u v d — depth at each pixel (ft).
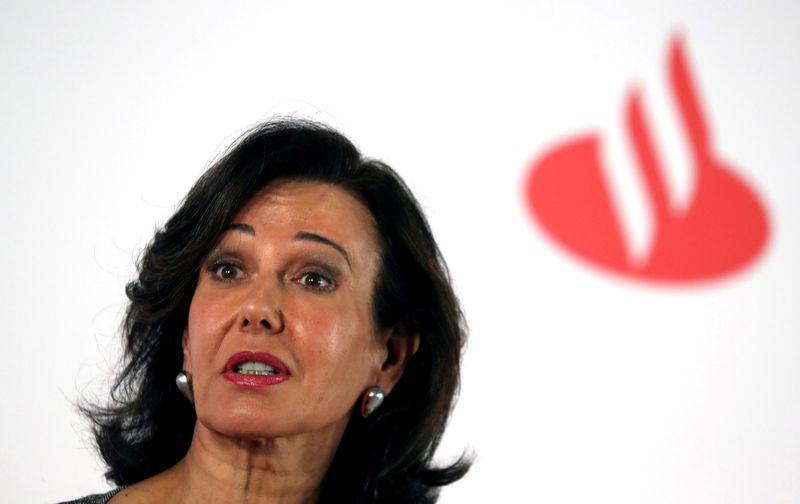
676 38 22.43
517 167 22.27
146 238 21.70
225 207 13.38
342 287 13.60
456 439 21.80
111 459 14.74
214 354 12.92
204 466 13.28
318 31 22.39
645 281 22.36
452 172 22.21
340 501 14.66
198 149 21.98
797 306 22.18
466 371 21.94
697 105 22.44
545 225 22.22
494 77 22.39
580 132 22.36
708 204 22.35
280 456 13.39
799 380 22.12
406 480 15.55
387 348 14.75
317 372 13.10
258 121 22.00
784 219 22.38
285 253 13.29
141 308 13.85
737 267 22.34
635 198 22.33
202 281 13.47
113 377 20.70
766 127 22.39
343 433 14.64
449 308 15.01
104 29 22.31
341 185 14.08
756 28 22.49
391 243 14.38
